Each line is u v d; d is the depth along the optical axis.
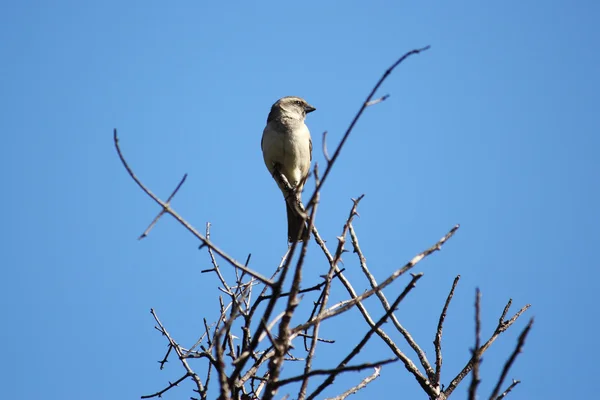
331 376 6.86
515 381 9.09
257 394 8.64
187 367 9.18
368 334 7.30
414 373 9.45
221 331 7.05
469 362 9.48
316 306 8.41
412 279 7.28
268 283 7.13
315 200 6.96
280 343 7.11
